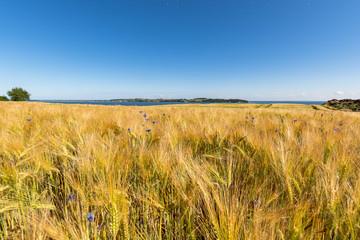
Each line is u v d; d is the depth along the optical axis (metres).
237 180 1.50
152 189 1.31
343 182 1.20
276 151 1.62
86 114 5.29
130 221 1.15
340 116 6.09
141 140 2.42
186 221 1.17
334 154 1.67
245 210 1.04
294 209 1.08
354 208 1.05
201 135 2.56
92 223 0.95
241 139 2.35
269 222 0.94
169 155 1.60
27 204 1.15
